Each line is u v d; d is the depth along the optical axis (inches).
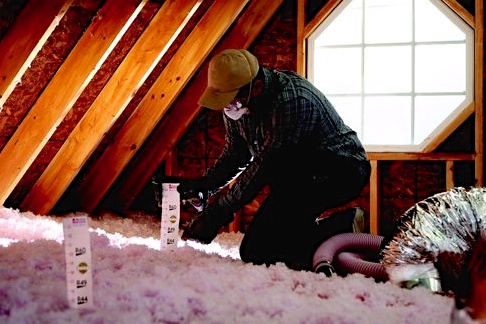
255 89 93.4
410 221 86.3
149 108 140.4
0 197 123.4
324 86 151.5
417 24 146.6
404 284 86.9
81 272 66.2
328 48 150.9
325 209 101.5
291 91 94.0
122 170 146.4
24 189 141.1
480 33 140.7
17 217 127.3
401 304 77.2
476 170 140.9
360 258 98.7
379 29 148.5
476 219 82.2
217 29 134.0
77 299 65.8
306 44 150.8
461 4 142.6
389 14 147.9
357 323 66.4
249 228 102.7
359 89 149.6
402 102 147.5
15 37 99.5
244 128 98.1
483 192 85.0
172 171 157.8
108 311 65.6
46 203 137.9
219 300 73.5
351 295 79.5
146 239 120.8
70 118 132.4
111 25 112.5
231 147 105.5
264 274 87.4
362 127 149.2
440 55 145.5
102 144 145.3
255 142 98.1
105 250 99.8
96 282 78.4
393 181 148.6
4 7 101.8
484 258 70.2
